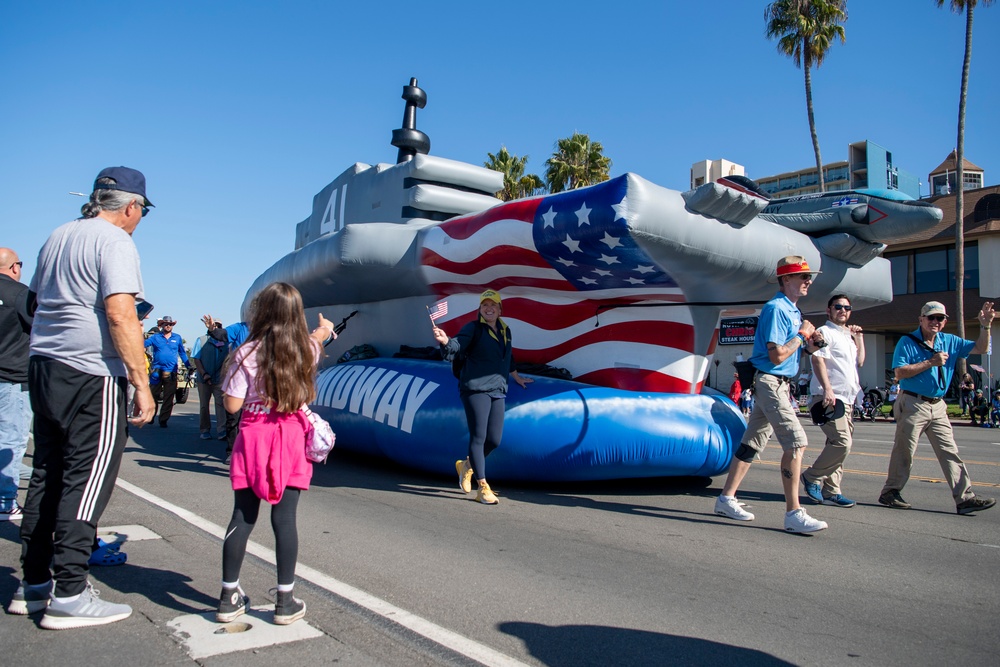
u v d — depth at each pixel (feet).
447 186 30.42
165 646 9.16
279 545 9.86
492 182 31.14
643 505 19.34
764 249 20.01
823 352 19.51
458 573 12.70
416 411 22.52
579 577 12.66
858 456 33.91
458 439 21.33
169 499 18.81
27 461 26.55
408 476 23.75
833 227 22.95
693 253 18.53
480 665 8.87
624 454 20.18
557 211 19.15
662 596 11.73
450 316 26.63
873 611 11.22
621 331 22.81
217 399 32.50
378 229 27.12
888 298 25.66
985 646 9.87
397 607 10.82
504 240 21.24
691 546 15.07
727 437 21.27
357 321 32.22
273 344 9.70
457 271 24.35
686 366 22.57
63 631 9.60
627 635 10.02
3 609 10.43
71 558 9.70
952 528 17.10
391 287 28.37
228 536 9.93
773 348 16.37
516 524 16.79
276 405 9.60
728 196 18.12
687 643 9.79
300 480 9.88
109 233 10.02
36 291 10.30
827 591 12.18
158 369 38.34
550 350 24.07
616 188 17.52
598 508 18.85
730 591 12.08
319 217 37.58
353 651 9.17
